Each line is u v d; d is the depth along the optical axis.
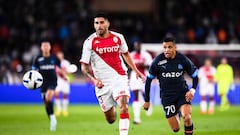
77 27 103.12
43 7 107.12
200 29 102.00
